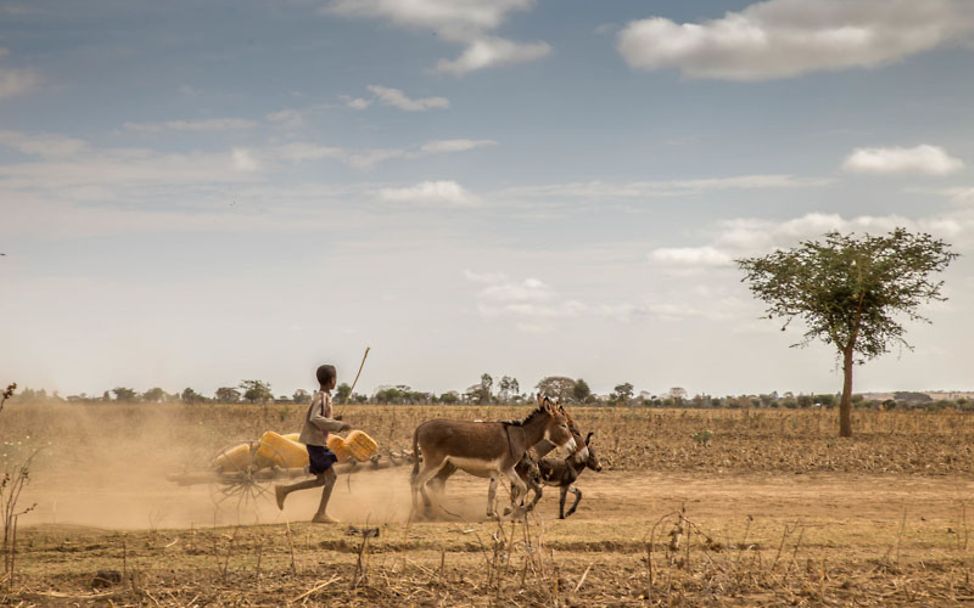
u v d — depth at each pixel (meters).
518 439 14.26
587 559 10.49
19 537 11.32
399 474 19.81
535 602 8.83
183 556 10.35
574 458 14.67
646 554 10.91
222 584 9.13
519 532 12.08
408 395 88.69
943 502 16.78
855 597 9.21
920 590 9.48
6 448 18.67
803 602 9.01
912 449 27.41
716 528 12.73
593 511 15.42
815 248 37.81
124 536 11.47
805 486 19.09
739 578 9.66
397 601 8.77
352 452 13.05
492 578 9.45
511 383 86.00
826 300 36.16
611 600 8.95
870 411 58.94
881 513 15.38
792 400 92.31
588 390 88.00
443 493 15.05
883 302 36.16
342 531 11.90
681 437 32.09
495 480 14.06
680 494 17.53
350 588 9.07
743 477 20.44
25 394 44.81
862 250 37.12
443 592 9.07
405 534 11.69
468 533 11.91
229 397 69.50
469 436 13.98
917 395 137.62
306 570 9.64
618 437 31.36
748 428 38.31
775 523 13.41
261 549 10.64
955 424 41.22
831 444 29.09
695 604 8.91
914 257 36.56
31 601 8.51
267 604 8.59
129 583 9.07
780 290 37.38
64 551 10.63
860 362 36.16
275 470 13.73
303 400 80.94
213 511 14.62
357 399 93.31
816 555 10.99
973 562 10.71
